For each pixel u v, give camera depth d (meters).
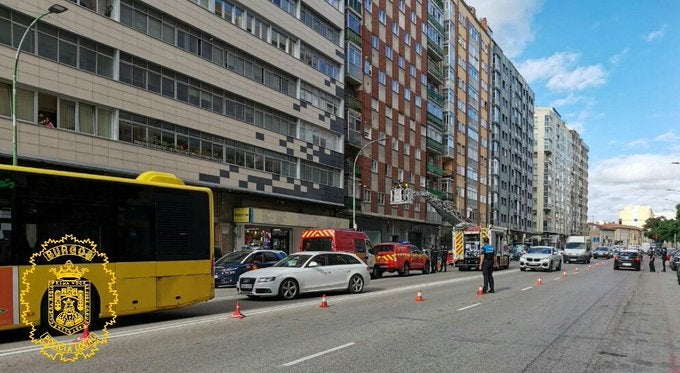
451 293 17.75
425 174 59.50
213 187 30.50
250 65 33.78
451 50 67.44
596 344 9.06
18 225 9.09
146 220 11.03
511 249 66.25
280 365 7.17
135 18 25.72
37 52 21.23
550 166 126.12
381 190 50.19
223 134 31.12
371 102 48.84
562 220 135.88
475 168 75.06
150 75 26.55
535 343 9.01
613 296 17.48
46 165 21.67
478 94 77.31
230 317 11.68
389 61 52.47
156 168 26.52
